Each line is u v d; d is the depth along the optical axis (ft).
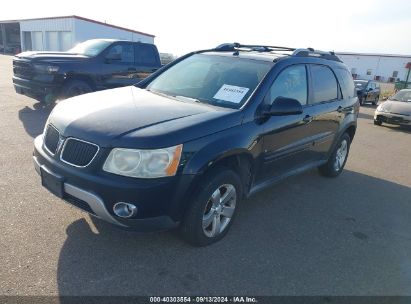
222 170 11.09
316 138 16.40
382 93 110.83
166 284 9.53
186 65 15.47
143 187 9.32
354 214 15.30
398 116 40.55
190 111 11.42
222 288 9.63
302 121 14.82
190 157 10.00
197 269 10.27
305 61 15.44
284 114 12.41
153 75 15.84
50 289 8.90
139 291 9.18
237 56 14.75
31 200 13.17
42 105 31.30
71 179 9.87
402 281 10.83
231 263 10.73
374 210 16.01
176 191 9.88
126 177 9.37
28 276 9.26
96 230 11.59
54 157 10.42
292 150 14.73
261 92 12.64
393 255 12.28
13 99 33.60
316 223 13.99
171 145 9.62
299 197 16.47
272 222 13.65
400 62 193.57
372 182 20.10
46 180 10.77
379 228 14.25
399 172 22.84
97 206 9.47
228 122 11.29
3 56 115.14
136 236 11.47
